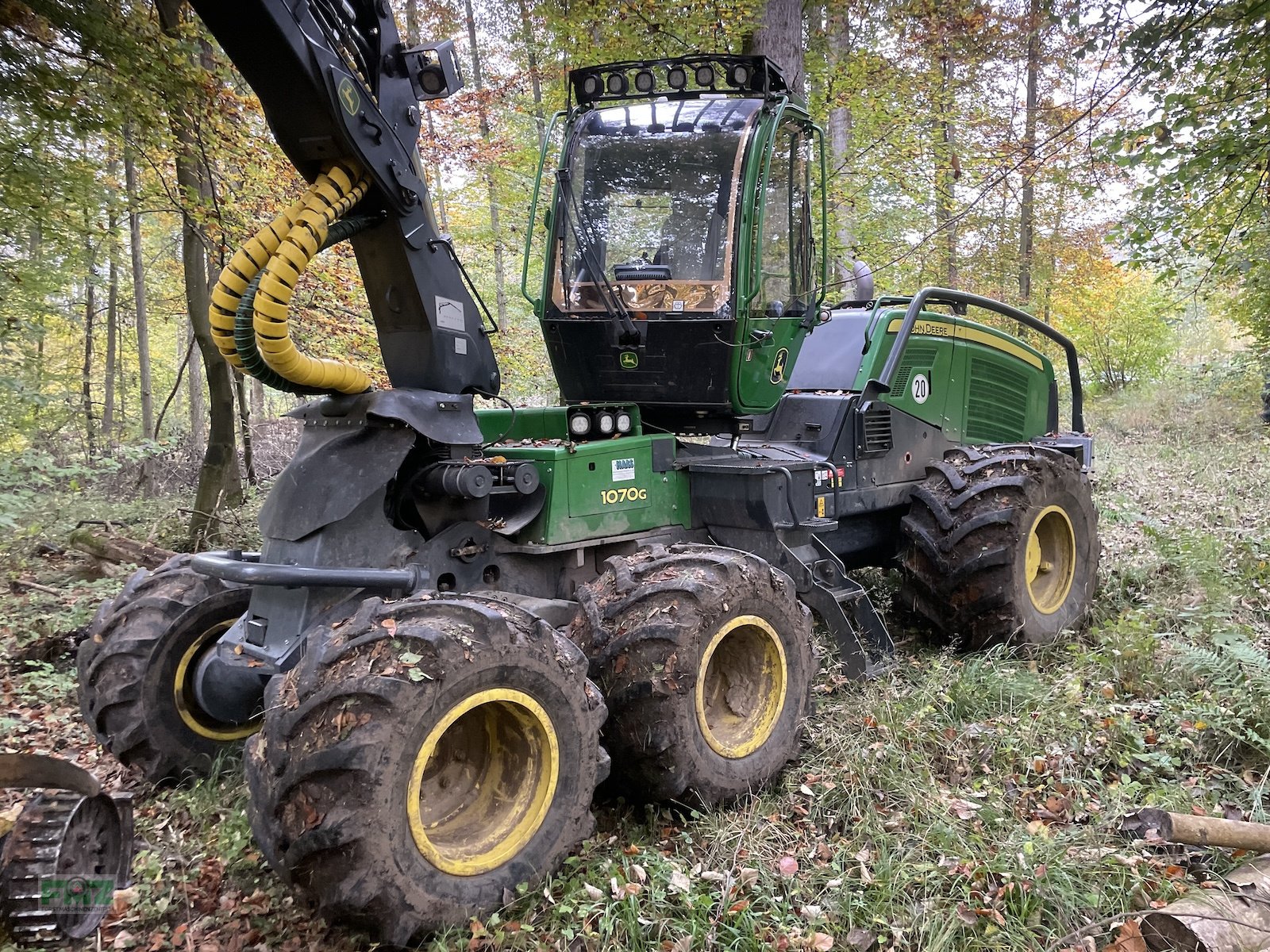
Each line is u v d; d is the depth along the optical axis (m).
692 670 3.18
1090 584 5.43
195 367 15.42
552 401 12.88
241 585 3.80
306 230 2.95
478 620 2.70
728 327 3.98
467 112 12.30
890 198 12.98
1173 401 15.10
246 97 6.73
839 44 11.52
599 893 2.74
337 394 3.36
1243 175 5.71
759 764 3.44
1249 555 5.59
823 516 4.82
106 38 5.27
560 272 4.23
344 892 2.39
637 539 4.05
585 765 2.92
